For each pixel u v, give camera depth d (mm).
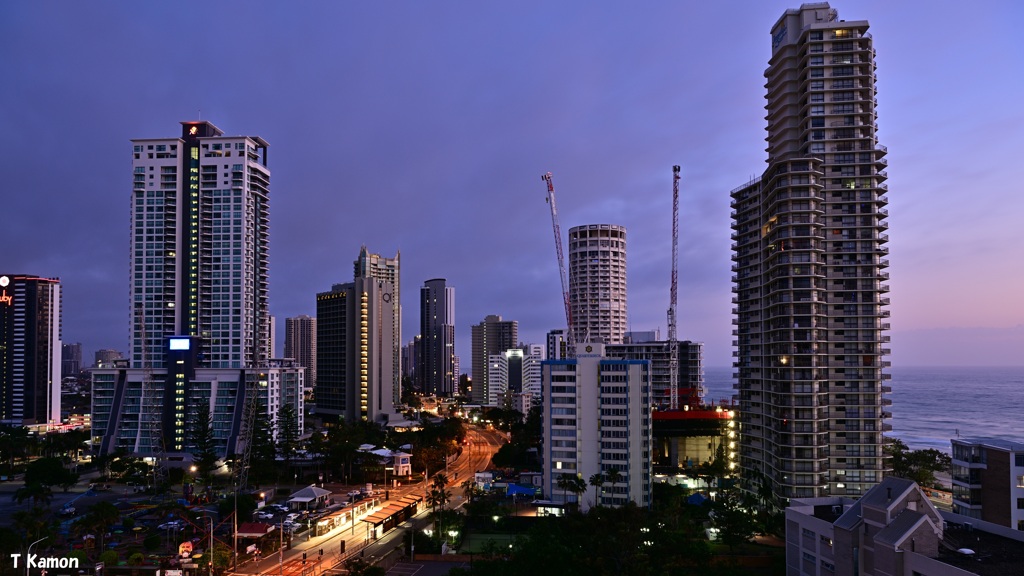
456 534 137500
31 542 118125
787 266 163375
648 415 169125
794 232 164000
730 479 191125
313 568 122562
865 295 165125
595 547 103500
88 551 129000
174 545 136125
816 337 160250
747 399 185625
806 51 173500
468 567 115125
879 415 161000
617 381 168875
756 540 143375
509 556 106000
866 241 166500
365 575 102125
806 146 172375
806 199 164375
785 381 159750
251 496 171750
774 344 167375
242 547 136625
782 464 156750
